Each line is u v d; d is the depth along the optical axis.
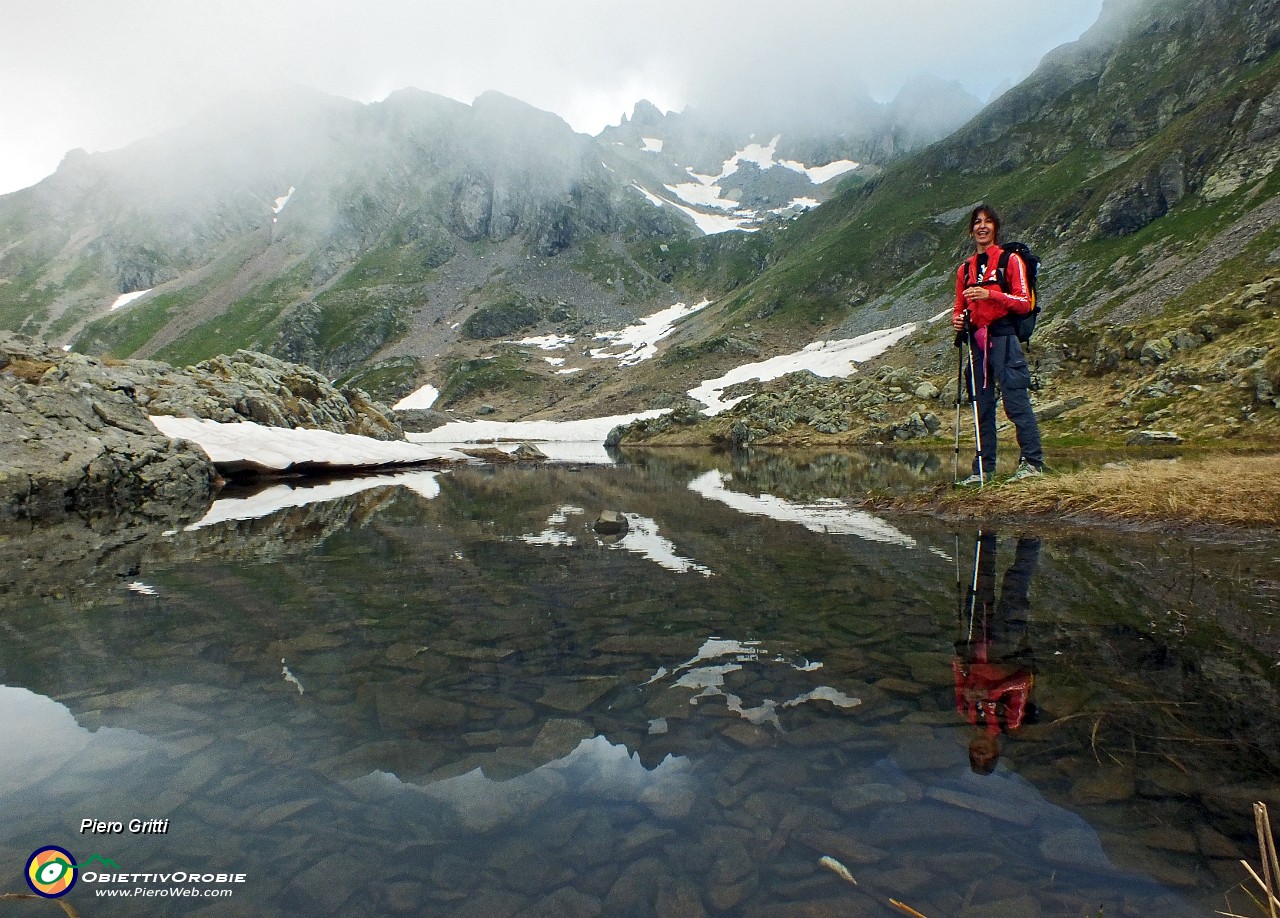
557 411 92.69
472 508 10.09
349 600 4.04
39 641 3.20
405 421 83.94
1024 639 2.92
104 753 2.00
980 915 1.31
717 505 9.76
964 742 2.01
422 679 2.65
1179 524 5.54
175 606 3.92
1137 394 29.89
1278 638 2.81
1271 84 67.56
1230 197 60.84
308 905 1.36
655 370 101.06
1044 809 1.65
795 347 99.38
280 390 30.42
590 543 6.27
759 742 2.05
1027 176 112.38
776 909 1.35
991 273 7.61
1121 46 121.06
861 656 2.80
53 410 13.82
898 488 11.78
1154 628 2.99
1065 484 6.90
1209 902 1.33
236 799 1.75
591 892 1.41
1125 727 2.04
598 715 2.29
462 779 1.86
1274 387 23.52
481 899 1.38
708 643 3.06
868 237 124.12
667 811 1.70
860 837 1.57
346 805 1.73
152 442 14.55
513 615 3.64
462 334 148.75
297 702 2.41
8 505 10.35
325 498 12.27
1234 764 1.80
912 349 72.19
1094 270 68.19
